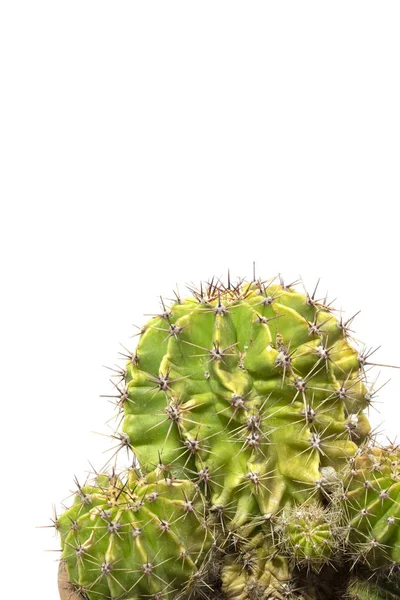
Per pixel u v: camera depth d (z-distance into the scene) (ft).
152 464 2.02
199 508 1.98
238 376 2.01
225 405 2.01
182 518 1.94
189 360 2.03
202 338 2.04
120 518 1.92
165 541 1.92
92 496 1.97
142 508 1.93
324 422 2.02
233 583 2.01
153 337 2.06
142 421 2.03
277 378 2.01
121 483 2.02
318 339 2.03
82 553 1.93
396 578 1.97
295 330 2.03
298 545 1.96
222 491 2.00
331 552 1.96
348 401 2.06
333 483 1.99
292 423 2.00
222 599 2.00
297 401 2.01
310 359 2.02
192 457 2.02
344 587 2.00
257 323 2.02
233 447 2.00
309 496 1.99
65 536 1.97
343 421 2.02
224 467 2.00
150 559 1.92
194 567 1.94
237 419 2.00
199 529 1.95
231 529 2.00
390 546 1.94
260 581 2.01
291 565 2.00
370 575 1.98
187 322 2.03
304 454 2.00
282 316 2.03
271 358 2.00
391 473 1.96
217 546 1.99
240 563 2.01
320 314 2.06
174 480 1.97
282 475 2.00
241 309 2.05
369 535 1.95
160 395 2.03
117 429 2.08
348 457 2.00
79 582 1.94
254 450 1.98
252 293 2.08
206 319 2.05
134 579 1.92
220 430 2.01
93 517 1.94
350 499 1.96
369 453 1.99
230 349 2.02
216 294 2.13
